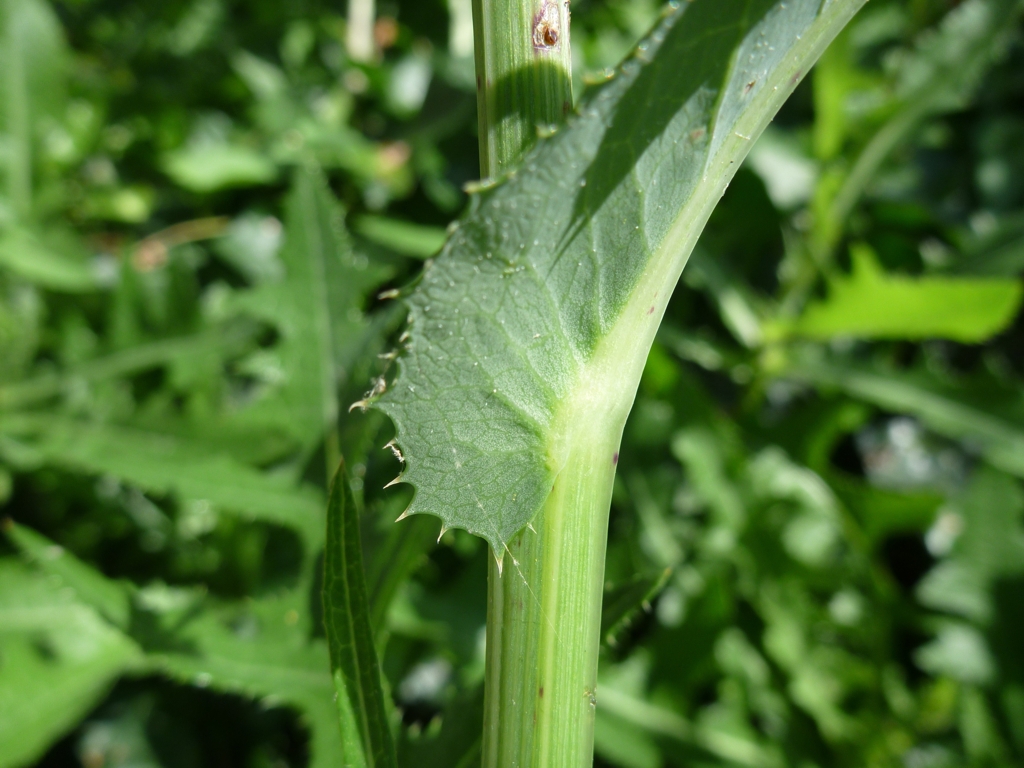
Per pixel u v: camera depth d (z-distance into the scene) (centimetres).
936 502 23
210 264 29
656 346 24
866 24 31
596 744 20
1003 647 22
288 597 15
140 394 25
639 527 24
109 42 31
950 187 32
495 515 9
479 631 20
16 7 26
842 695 24
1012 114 32
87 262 26
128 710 23
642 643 23
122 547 24
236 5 32
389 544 13
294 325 18
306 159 19
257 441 20
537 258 8
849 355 27
